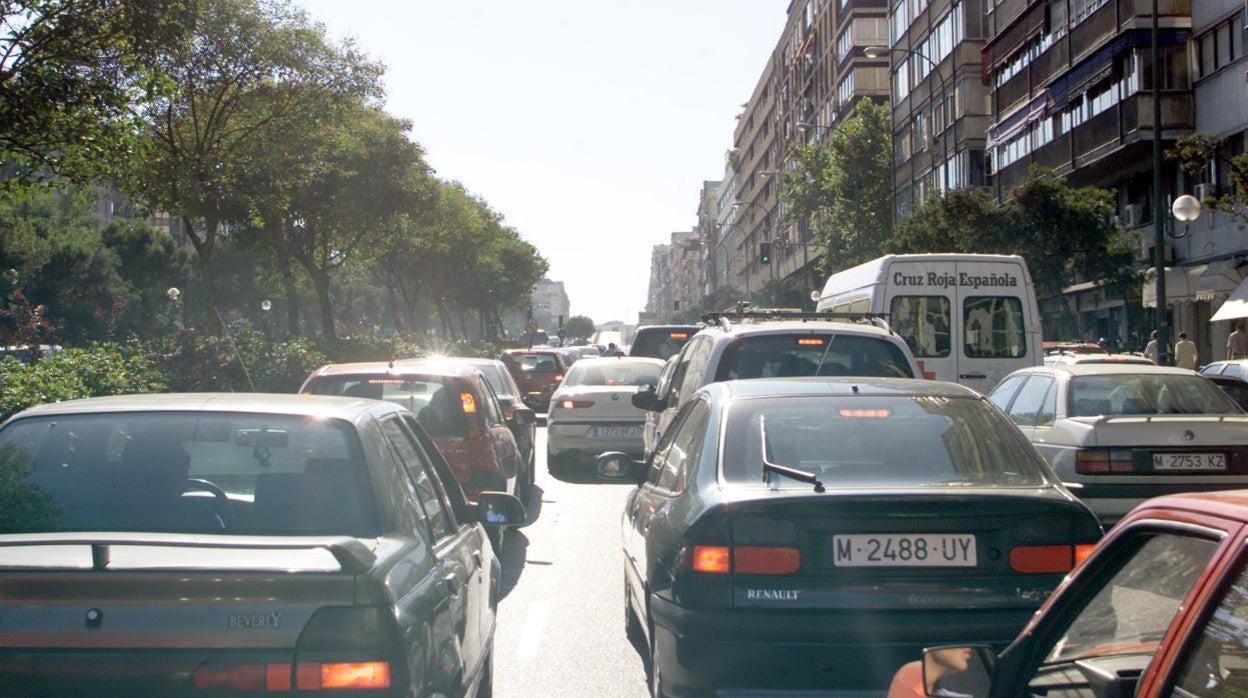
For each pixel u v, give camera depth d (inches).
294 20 1082.7
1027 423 469.4
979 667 115.8
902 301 662.5
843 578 203.3
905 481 220.4
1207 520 96.0
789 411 242.2
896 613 202.1
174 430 179.9
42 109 514.9
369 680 140.9
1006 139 1723.7
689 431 263.0
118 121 561.6
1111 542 108.8
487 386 502.9
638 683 275.9
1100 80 1390.3
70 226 2546.8
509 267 3750.0
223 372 914.1
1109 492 408.2
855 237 2365.9
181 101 1027.3
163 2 540.1
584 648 308.5
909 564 203.9
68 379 551.8
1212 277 1261.1
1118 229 1293.1
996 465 229.3
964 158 1889.8
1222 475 406.6
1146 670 96.0
